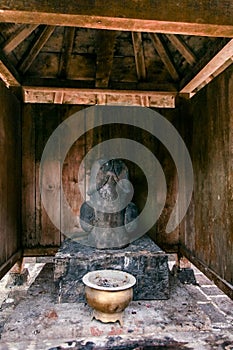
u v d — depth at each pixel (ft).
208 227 9.09
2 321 8.65
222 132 8.11
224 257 7.94
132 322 7.89
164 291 9.05
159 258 9.05
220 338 7.50
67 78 11.66
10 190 9.92
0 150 8.75
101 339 7.27
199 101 9.98
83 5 6.02
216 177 8.51
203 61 9.46
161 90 12.05
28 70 11.37
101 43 9.10
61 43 10.68
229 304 10.23
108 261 8.88
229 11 6.40
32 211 11.68
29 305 8.98
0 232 8.68
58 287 8.79
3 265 8.87
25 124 11.68
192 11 6.30
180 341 7.28
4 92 9.18
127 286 7.77
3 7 5.83
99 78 11.00
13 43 9.09
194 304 8.96
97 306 7.68
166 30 6.66
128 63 11.69
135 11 6.15
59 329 7.55
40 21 6.28
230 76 7.62
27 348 6.96
